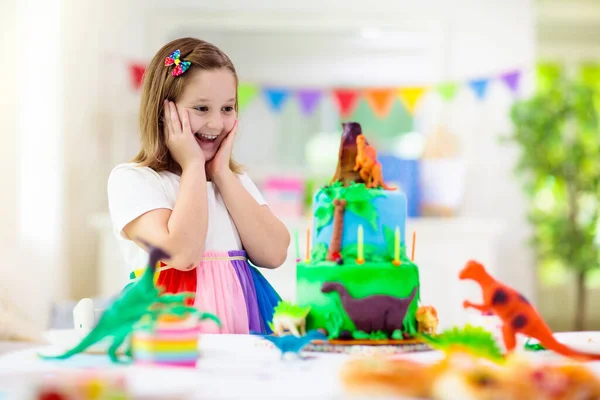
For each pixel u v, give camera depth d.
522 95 3.75
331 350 1.06
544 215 4.25
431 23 3.69
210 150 1.53
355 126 1.24
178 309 0.95
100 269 3.42
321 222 1.18
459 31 3.71
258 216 1.51
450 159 3.65
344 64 3.66
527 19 3.68
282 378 0.86
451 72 3.70
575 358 1.02
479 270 1.03
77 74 3.50
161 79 1.50
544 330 1.01
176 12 3.69
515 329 1.02
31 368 0.92
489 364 0.93
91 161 3.53
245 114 3.67
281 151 3.68
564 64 5.07
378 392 0.76
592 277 5.07
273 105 3.64
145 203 1.41
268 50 3.67
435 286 3.38
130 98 3.61
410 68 3.68
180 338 0.93
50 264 3.11
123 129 3.59
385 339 1.09
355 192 1.16
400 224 1.17
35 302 2.46
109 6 3.60
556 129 3.93
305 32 3.67
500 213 3.76
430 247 3.38
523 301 1.02
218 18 3.69
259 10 3.69
